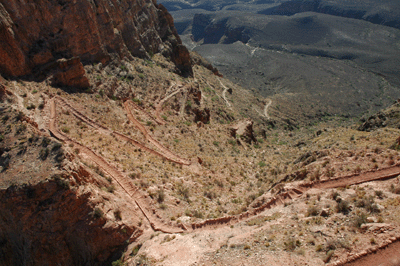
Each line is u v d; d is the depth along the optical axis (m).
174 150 46.72
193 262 19.17
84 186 24.19
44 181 22.52
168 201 29.33
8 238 23.61
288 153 59.38
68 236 22.75
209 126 68.38
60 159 24.27
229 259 18.64
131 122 50.72
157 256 20.41
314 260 16.75
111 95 54.91
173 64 100.44
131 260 21.02
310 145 57.44
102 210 23.73
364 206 20.22
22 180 22.83
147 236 24.06
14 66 42.88
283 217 22.30
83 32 56.19
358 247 16.56
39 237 22.00
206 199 33.38
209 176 40.75
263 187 38.44
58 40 51.78
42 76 46.00
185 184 35.81
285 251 18.02
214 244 20.78
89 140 37.91
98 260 22.92
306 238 18.73
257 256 18.17
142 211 27.08
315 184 25.61
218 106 96.56
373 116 55.72
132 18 85.25
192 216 27.97
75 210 22.97
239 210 28.23
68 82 48.44
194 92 80.19
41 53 47.38
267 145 77.31
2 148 26.73
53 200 22.34
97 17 63.12
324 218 20.41
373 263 15.49
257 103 137.75
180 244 21.36
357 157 27.69
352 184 24.17
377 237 16.83
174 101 68.69
